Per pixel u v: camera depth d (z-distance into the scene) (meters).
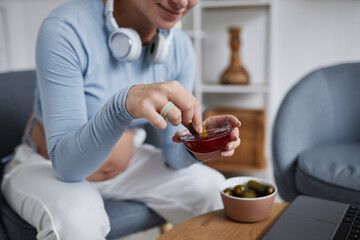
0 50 2.75
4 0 2.71
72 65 0.87
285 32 2.48
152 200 1.05
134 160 1.19
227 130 0.74
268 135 2.49
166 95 0.66
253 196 0.78
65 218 0.77
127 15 0.97
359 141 1.56
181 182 1.06
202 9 2.45
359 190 1.06
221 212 0.84
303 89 1.53
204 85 2.37
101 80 0.97
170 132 1.08
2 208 0.99
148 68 1.07
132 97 0.67
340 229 0.70
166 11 0.86
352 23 2.34
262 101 2.61
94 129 0.75
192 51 1.19
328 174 1.17
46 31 0.86
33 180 0.91
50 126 0.85
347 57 2.39
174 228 0.76
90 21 0.93
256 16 2.49
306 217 0.76
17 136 1.35
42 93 0.86
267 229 0.74
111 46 0.93
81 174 0.85
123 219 0.99
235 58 2.36
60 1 2.82
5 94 1.34
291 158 1.38
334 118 1.57
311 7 2.40
